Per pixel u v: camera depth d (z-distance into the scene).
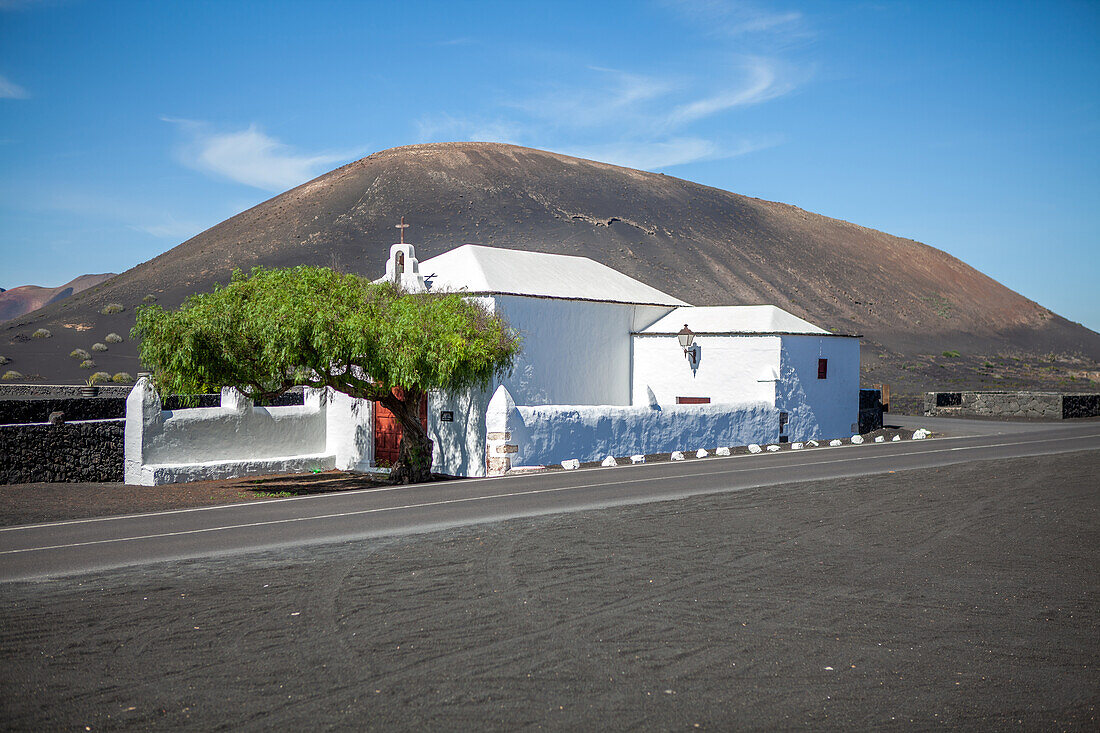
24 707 5.95
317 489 18.98
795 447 27.22
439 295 21.45
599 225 124.56
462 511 14.52
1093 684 6.50
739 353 28.48
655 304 30.53
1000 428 34.78
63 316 89.00
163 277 100.50
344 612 8.27
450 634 7.58
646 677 6.57
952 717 5.88
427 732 5.57
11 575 9.80
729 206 147.88
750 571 10.07
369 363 18.77
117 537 12.21
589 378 27.89
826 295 124.50
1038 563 10.54
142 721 5.73
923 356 109.19
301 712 5.88
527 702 6.07
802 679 6.56
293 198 129.62
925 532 12.49
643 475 19.62
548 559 10.64
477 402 22.02
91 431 20.61
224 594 8.93
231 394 21.73
